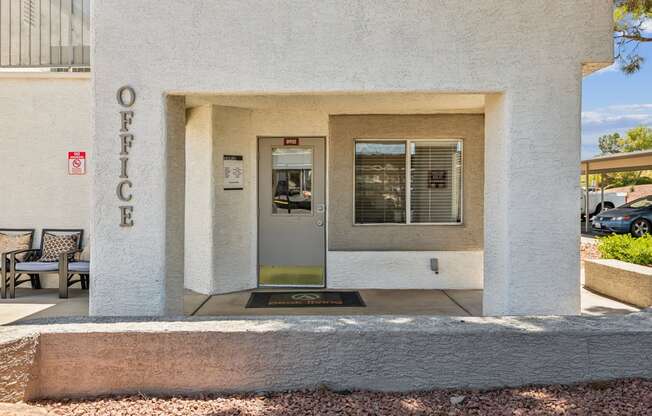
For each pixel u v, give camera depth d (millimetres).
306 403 3893
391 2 5152
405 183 8250
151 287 5207
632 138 45594
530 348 4082
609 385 4043
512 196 5168
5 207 8016
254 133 8117
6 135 7988
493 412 3717
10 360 3742
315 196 8266
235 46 5172
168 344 4059
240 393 4078
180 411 3777
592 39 5117
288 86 5172
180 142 5535
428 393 4055
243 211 7992
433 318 4465
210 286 7621
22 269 7195
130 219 5203
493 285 5477
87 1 8133
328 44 5172
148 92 5176
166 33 5156
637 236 17312
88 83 7938
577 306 5164
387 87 5172
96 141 5199
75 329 4094
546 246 5168
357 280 8086
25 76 7883
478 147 8055
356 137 8062
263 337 4074
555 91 5145
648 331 4094
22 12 8188
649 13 7898
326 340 4078
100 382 4059
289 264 8266
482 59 5152
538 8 5125
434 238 8141
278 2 5160
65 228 8016
